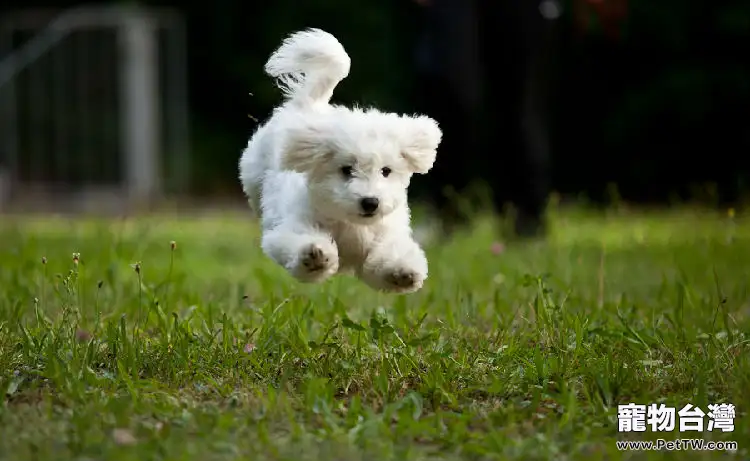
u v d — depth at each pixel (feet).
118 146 74.90
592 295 29.32
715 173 76.23
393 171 21.01
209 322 24.43
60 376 19.85
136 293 28.89
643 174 77.10
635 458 17.30
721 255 36.37
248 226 54.95
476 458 17.02
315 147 20.67
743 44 75.51
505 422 18.72
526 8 41.39
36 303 23.98
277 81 26.43
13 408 19.06
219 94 84.79
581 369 21.16
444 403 19.94
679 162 76.69
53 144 75.41
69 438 17.33
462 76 41.09
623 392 20.16
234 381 21.09
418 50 41.91
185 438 17.39
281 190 22.15
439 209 42.39
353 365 21.54
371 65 80.69
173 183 78.79
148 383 20.16
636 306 27.55
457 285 30.01
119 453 16.35
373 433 17.52
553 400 19.90
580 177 77.77
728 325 25.82
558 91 77.15
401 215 21.88
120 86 74.02
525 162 42.50
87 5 84.38
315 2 82.38
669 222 52.01
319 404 18.80
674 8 74.49
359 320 25.62
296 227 20.94
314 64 23.59
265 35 83.97
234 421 18.19
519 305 26.30
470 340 24.26
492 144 66.80
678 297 27.27
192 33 84.53
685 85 75.20
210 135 83.82
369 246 21.30
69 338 22.48
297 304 26.22
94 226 48.42
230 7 83.92
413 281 20.63
